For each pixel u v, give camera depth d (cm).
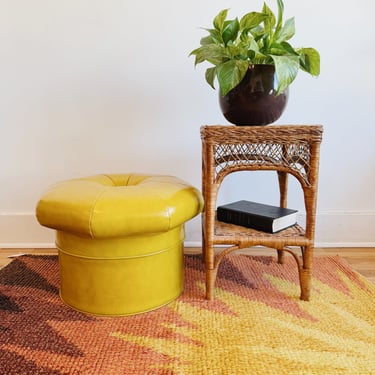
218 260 124
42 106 171
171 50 166
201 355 96
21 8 162
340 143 174
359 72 167
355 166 176
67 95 170
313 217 120
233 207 138
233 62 113
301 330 107
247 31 118
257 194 179
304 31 163
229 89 112
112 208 106
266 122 124
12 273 148
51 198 113
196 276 146
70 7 162
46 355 96
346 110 170
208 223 121
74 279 117
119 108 171
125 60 167
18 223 179
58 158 175
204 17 163
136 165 177
